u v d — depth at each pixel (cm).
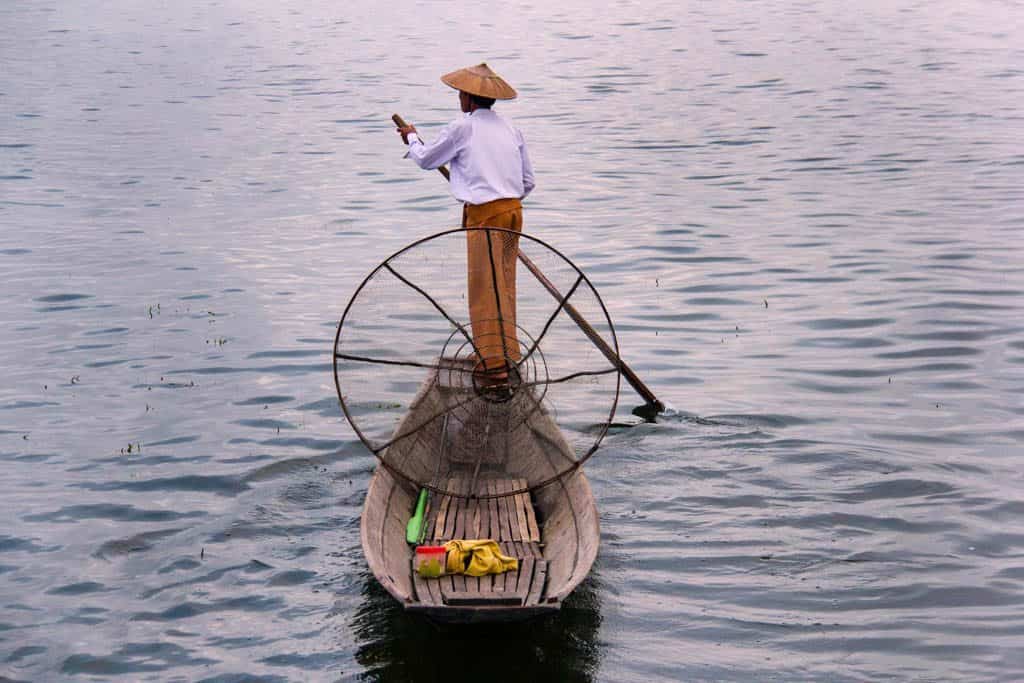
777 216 1484
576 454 764
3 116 2295
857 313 1095
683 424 851
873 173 1708
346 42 3478
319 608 607
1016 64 2653
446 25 3878
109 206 1591
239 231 1454
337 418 869
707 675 546
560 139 2048
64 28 3875
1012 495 723
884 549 663
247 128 2184
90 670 552
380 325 741
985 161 1742
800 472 766
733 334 1053
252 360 991
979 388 904
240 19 4144
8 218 1520
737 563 652
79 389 927
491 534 655
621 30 3662
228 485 755
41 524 702
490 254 765
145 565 653
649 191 1650
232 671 551
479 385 760
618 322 1095
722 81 2628
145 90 2634
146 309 1136
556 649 567
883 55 2909
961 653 561
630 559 659
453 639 573
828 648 568
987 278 1185
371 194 1656
